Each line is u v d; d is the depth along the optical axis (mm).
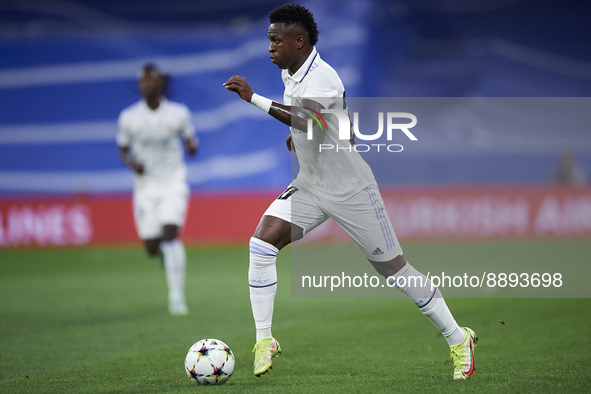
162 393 12773
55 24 69812
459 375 13438
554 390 12297
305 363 16219
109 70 64375
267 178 59406
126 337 21047
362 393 12250
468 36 71438
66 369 16078
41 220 52562
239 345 19188
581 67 70688
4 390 13695
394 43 65125
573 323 20812
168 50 64188
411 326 21766
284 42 13266
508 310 24016
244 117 61250
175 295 26641
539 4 71438
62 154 63344
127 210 52656
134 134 28125
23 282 37344
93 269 42656
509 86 70000
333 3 59625
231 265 43094
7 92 64250
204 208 53125
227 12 71312
